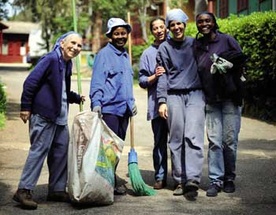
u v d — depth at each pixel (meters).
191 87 6.16
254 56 12.59
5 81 23.98
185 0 28.14
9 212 5.58
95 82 6.09
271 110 12.70
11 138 10.62
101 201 5.77
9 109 14.74
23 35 56.28
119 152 6.03
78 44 5.84
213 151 6.23
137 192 6.21
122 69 6.21
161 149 6.54
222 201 5.96
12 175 7.36
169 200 6.02
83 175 5.64
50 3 30.06
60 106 5.82
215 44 6.15
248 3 20.92
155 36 6.57
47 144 5.82
